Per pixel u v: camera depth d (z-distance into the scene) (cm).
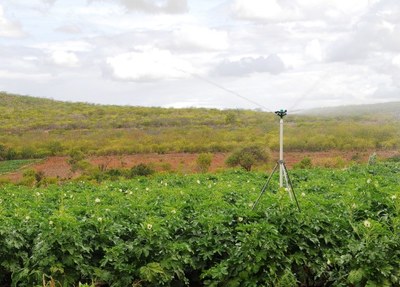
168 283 969
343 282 866
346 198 1216
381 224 906
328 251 962
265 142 5522
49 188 2442
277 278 918
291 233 983
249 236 959
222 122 9150
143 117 10681
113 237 1055
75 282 982
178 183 2439
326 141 5284
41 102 15088
